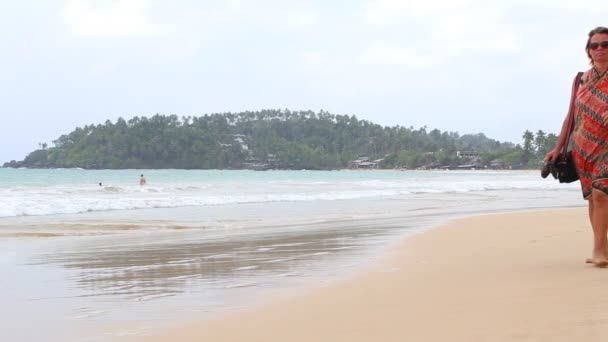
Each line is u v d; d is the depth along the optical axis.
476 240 7.73
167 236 10.44
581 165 4.61
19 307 4.14
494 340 2.59
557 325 2.75
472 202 21.67
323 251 7.24
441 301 3.57
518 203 20.61
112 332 3.28
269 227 12.12
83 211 18.41
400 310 3.39
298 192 32.00
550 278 4.15
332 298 3.94
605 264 4.54
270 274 5.34
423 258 6.03
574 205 18.95
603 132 4.43
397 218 13.77
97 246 8.74
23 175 88.44
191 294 4.42
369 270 5.29
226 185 40.91
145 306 4.01
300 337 2.93
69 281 5.34
